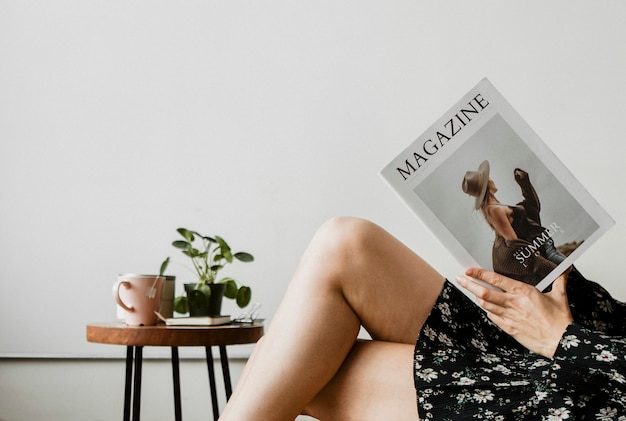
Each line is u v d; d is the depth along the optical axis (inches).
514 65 77.1
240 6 82.3
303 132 80.6
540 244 38.8
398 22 79.7
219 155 81.5
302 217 80.0
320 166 80.1
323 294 40.0
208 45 82.4
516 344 43.6
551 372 36.0
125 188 82.1
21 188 82.9
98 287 81.4
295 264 79.7
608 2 75.6
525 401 36.5
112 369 80.4
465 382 37.3
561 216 38.5
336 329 39.6
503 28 77.6
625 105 74.7
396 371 39.2
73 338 81.0
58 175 82.8
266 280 79.9
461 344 41.2
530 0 77.2
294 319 39.6
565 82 76.0
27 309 81.6
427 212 38.9
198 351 79.1
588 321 42.5
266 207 80.5
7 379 81.3
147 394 79.6
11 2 83.8
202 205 81.3
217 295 61.4
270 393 38.3
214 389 68.6
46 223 82.4
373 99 79.7
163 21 83.1
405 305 41.7
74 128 83.1
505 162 38.7
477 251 39.1
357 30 80.3
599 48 75.6
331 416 41.0
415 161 38.6
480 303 40.0
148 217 81.7
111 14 83.5
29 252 82.2
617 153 74.6
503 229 38.9
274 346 39.5
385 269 41.2
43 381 80.9
